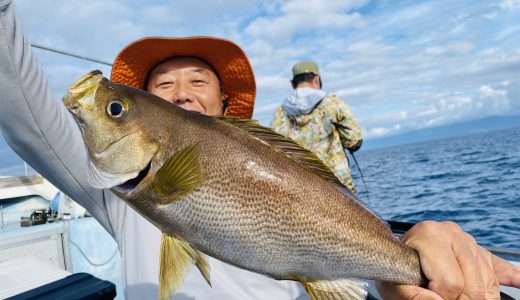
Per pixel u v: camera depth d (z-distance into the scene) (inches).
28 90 20.6
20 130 21.8
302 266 16.4
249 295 22.7
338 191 17.2
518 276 16.5
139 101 16.8
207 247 16.3
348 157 66.4
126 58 28.2
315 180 17.0
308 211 16.4
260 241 16.1
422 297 15.6
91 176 16.7
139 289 22.3
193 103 28.4
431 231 17.1
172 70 28.2
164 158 16.3
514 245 64.3
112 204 25.8
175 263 16.2
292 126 65.6
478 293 15.3
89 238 52.9
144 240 23.4
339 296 16.5
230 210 16.1
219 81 31.1
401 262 16.7
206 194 16.1
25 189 65.1
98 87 16.5
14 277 26.9
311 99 61.9
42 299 22.1
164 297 15.7
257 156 16.7
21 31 20.2
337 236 16.6
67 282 24.7
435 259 15.9
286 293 23.6
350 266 16.7
